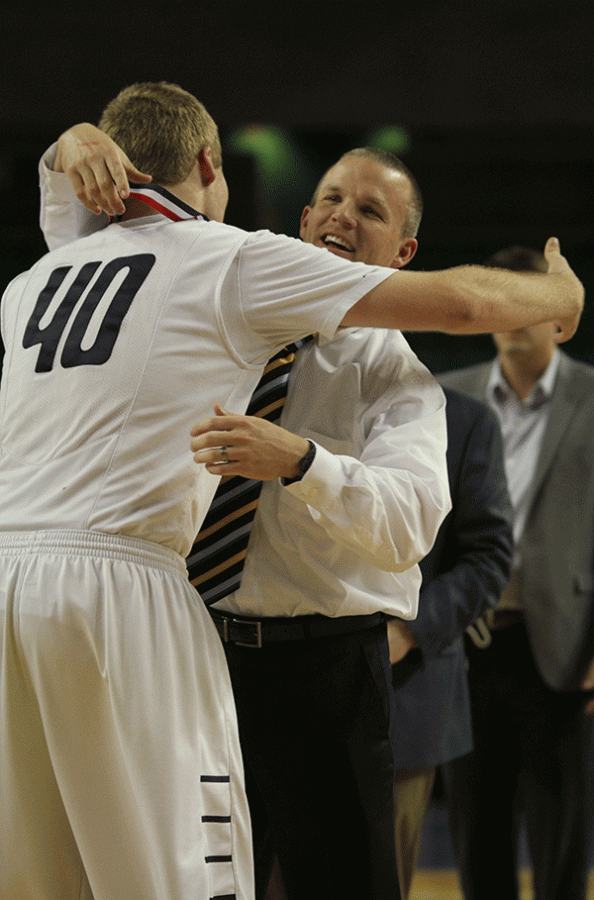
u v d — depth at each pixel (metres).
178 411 5.20
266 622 6.07
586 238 25.55
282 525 6.02
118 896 4.81
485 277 5.49
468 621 8.13
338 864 5.92
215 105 21.55
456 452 8.68
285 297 5.27
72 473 5.14
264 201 24.19
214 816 4.97
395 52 21.62
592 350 24.75
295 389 6.16
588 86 21.52
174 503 5.16
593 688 9.96
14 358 5.60
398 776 8.05
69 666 4.85
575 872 9.88
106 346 5.23
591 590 10.09
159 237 5.50
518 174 25.58
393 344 6.10
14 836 5.05
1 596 5.01
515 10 21.53
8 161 24.42
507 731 10.09
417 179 25.62
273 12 21.52
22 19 21.31
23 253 25.39
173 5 21.42
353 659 6.04
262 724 6.11
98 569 4.96
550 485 10.41
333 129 21.92
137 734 4.80
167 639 4.98
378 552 5.33
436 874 14.16
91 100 21.36
